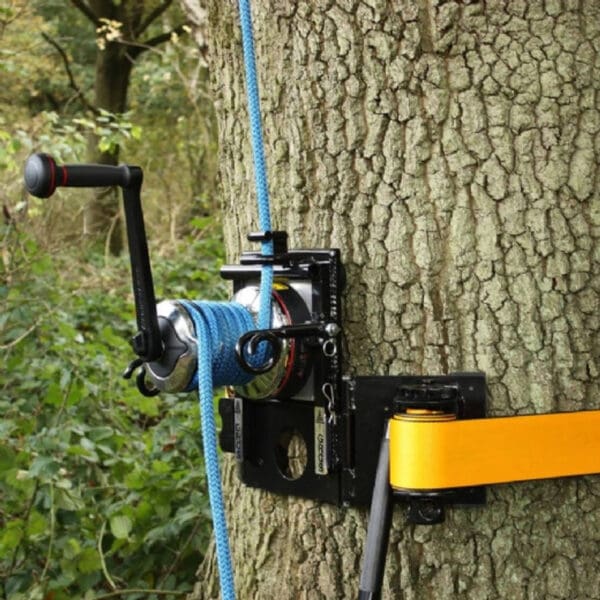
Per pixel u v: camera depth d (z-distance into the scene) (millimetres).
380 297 1940
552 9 1863
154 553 3537
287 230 2066
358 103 1950
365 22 1931
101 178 1666
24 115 16828
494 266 1882
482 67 1873
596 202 1875
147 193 14750
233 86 2227
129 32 14859
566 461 1804
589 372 1879
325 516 2041
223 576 1756
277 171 2080
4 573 3447
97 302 6723
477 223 1888
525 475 1775
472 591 1926
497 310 1882
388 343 1937
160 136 16109
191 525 3555
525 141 1871
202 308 1791
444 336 1903
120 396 4418
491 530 1913
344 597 2031
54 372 4164
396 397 1803
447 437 1718
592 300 1878
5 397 4301
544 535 1904
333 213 1983
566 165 1869
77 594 3443
